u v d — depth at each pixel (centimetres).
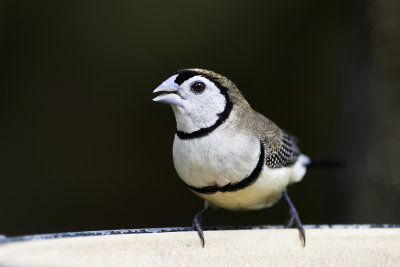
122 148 1378
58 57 1340
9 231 1295
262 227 623
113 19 1324
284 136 684
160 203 1365
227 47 1303
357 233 540
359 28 1080
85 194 1349
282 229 549
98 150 1370
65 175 1353
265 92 1298
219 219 1273
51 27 1331
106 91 1355
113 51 1330
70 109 1362
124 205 1355
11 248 416
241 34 1303
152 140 1383
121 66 1335
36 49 1335
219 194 629
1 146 1334
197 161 602
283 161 656
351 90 1088
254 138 618
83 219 1331
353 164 1066
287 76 1303
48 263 429
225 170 601
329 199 1129
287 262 537
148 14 1316
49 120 1355
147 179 1373
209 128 599
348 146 1079
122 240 485
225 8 1307
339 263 536
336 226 566
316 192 1248
